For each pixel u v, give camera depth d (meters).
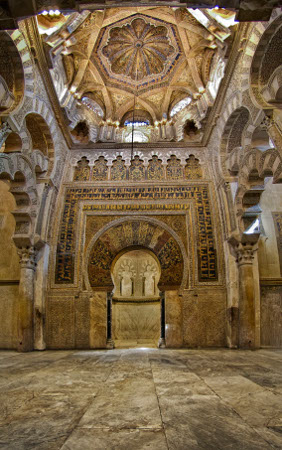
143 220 9.75
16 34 5.92
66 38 7.62
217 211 9.70
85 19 8.02
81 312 9.04
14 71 6.39
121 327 13.41
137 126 11.09
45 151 9.10
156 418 2.69
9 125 6.29
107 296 9.32
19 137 6.84
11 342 8.82
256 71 6.26
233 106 7.66
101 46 9.20
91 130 10.37
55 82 8.62
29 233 8.49
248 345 8.30
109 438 2.26
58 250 9.45
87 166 10.33
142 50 9.70
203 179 10.05
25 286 8.55
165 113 10.66
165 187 9.99
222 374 4.69
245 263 8.55
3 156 6.68
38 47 6.73
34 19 6.20
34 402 3.24
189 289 9.16
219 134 9.02
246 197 8.15
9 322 8.95
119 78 10.19
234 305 8.73
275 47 5.95
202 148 10.41
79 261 9.38
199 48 8.89
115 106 10.81
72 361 6.27
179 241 9.55
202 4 4.04
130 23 8.90
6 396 3.49
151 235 9.66
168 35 9.00
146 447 2.10
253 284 8.51
